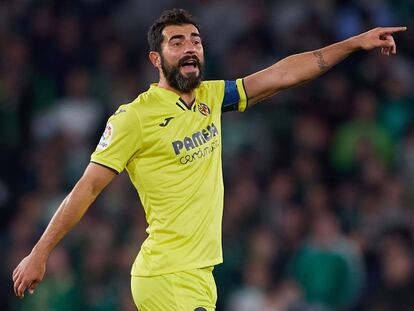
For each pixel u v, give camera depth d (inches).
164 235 954.1
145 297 960.3
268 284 1758.1
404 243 1781.5
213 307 962.7
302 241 1809.8
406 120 2059.5
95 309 1781.5
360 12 2234.3
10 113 2171.5
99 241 1833.2
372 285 1763.0
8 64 2239.2
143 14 2324.1
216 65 2180.1
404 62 2171.5
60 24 2301.9
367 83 2107.5
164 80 968.9
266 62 2154.3
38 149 2114.9
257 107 2070.6
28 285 945.5
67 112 2155.5
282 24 2236.7
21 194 2064.5
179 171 952.3
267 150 2010.3
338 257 1753.2
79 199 945.5
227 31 2241.6
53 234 947.3
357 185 1903.3
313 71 1008.2
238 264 1793.8
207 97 987.3
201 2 2308.1
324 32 2185.0
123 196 1914.4
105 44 2276.1
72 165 2055.9
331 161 1998.0
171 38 956.6
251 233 1815.9
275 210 1852.9
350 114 2062.0
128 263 1791.3
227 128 2039.9
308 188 1897.1
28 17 2320.4
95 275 1807.3
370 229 1822.1
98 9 2361.0
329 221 1785.2
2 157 2123.5
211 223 957.8
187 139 954.1
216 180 968.3
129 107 952.3
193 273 950.4
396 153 1996.8
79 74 2210.9
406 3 2271.2
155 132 947.3
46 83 2236.7
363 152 1977.1
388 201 1859.0
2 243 1897.1
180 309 945.5
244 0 2271.2
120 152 946.1
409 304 1706.4
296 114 2069.4
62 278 1801.2
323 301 1747.0
